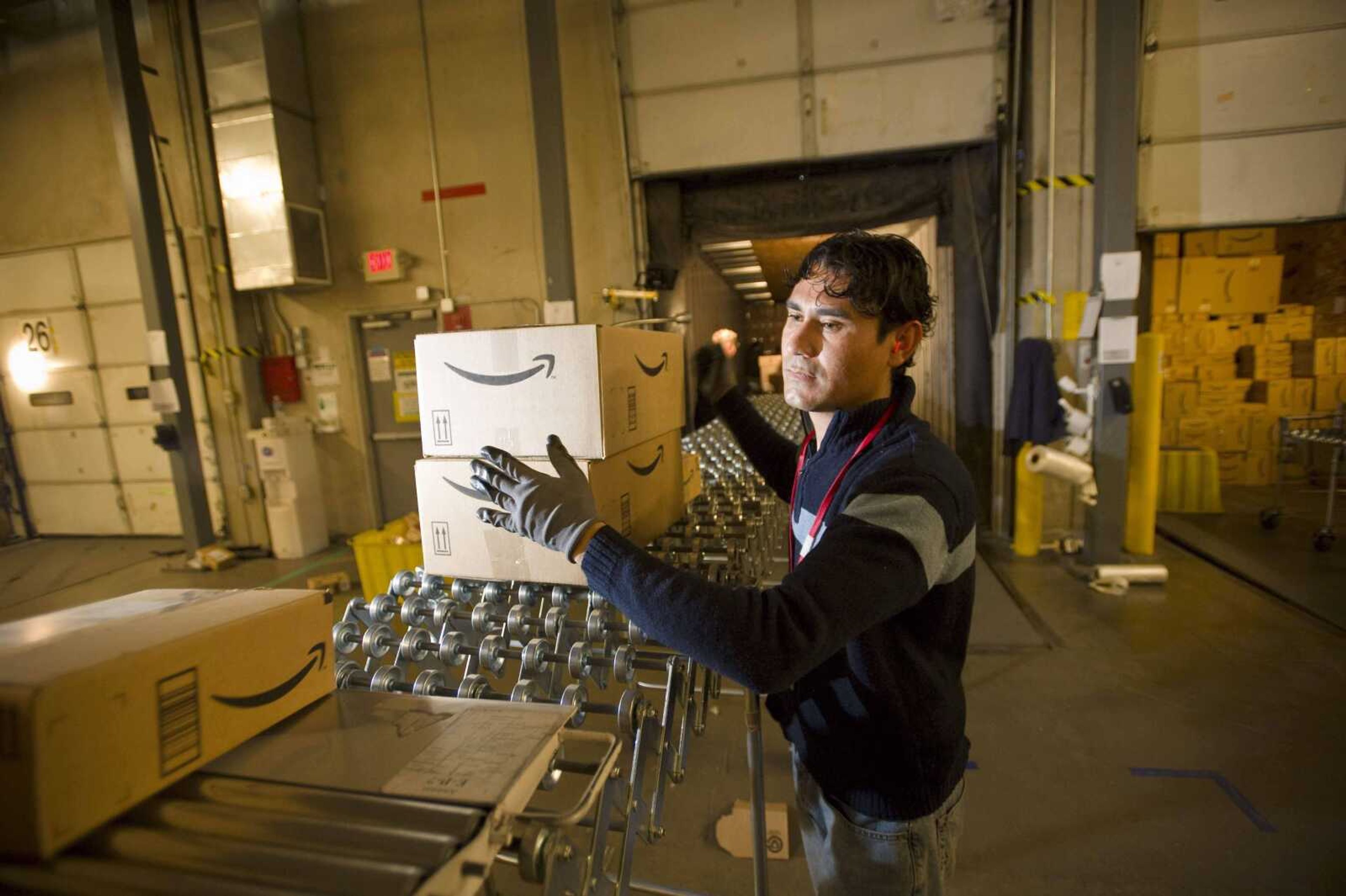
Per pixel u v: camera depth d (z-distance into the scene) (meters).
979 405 4.08
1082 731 2.12
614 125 4.08
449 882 0.49
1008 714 2.24
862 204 4.05
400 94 4.40
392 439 4.84
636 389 1.17
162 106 4.42
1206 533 4.14
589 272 4.27
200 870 0.49
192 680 0.61
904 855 0.81
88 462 5.41
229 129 4.23
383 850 0.51
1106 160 3.18
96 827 0.52
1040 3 3.52
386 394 4.83
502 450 0.91
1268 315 5.33
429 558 1.16
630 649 1.02
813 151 3.85
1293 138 3.47
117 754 0.53
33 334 5.28
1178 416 5.49
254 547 4.93
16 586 4.32
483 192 4.39
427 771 0.62
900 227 4.14
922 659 0.78
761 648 0.57
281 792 0.59
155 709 0.57
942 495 0.70
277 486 4.65
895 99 3.72
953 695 0.82
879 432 0.80
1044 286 3.69
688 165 4.00
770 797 1.87
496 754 0.65
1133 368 3.56
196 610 0.70
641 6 3.85
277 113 4.20
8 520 5.50
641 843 1.70
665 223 4.20
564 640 1.08
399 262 4.43
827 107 3.79
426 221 4.51
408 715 0.74
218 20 4.14
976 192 3.88
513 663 2.54
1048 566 3.61
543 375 1.04
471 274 4.49
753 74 3.81
